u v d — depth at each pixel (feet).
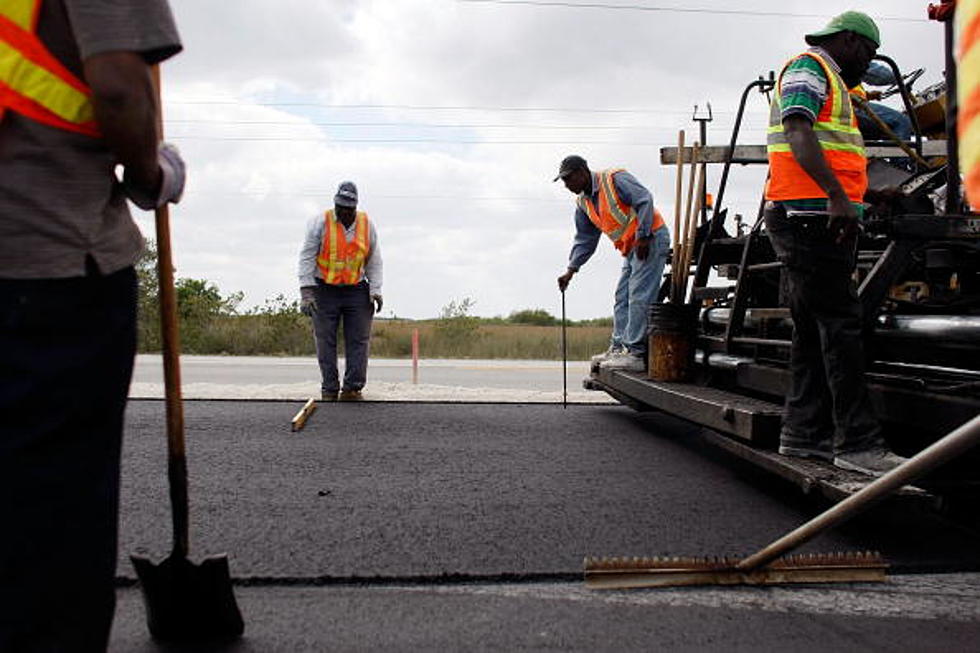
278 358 69.77
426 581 10.28
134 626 8.86
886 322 14.66
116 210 6.17
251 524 12.40
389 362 67.92
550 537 12.04
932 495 10.94
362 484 14.97
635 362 23.49
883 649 8.59
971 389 12.43
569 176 24.16
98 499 6.00
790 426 13.61
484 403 26.05
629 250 23.72
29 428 5.64
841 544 12.01
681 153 21.29
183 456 8.16
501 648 8.48
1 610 5.59
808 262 12.82
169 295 7.82
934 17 13.01
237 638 8.61
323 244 25.64
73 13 5.46
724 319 20.48
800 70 12.80
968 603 9.84
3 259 5.56
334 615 9.24
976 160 4.86
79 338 5.78
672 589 10.16
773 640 8.77
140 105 5.59
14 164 5.57
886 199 14.53
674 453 18.40
